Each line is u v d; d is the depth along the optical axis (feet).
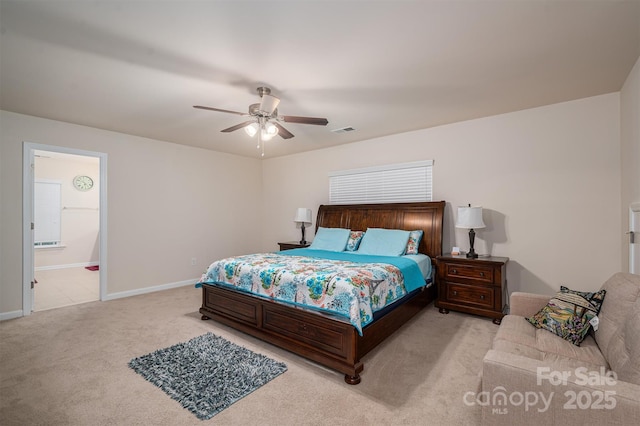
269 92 9.41
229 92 9.68
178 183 16.70
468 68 8.19
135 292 14.94
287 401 6.43
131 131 14.25
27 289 11.95
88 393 6.68
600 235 10.26
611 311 5.72
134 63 7.84
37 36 6.63
